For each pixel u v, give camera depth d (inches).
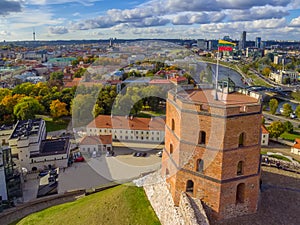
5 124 4478.3
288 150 3508.9
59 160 3070.9
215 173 1301.7
